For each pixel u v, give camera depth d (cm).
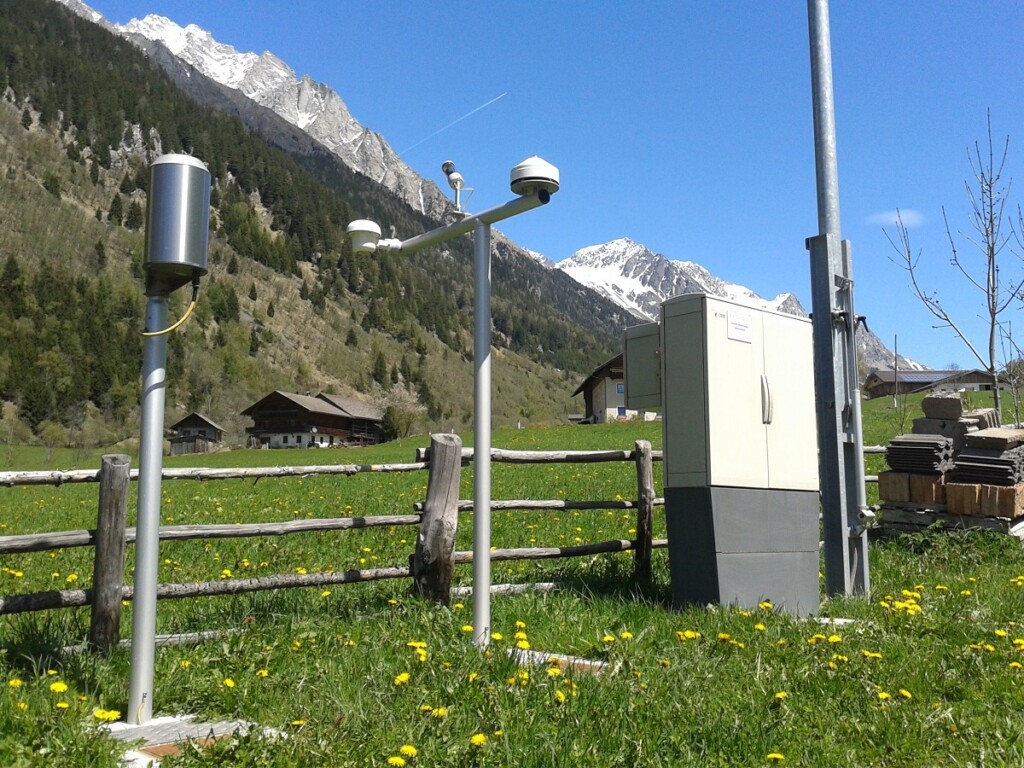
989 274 888
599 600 634
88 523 1442
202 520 1374
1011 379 1063
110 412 13150
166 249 368
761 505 631
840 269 711
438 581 608
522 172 491
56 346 14362
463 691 396
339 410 13112
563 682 405
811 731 374
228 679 401
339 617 565
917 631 533
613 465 2498
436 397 19950
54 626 518
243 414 12656
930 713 392
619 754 338
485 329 528
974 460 946
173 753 345
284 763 316
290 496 1814
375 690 400
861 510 697
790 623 552
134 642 373
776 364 658
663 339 645
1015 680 438
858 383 712
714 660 464
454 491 624
